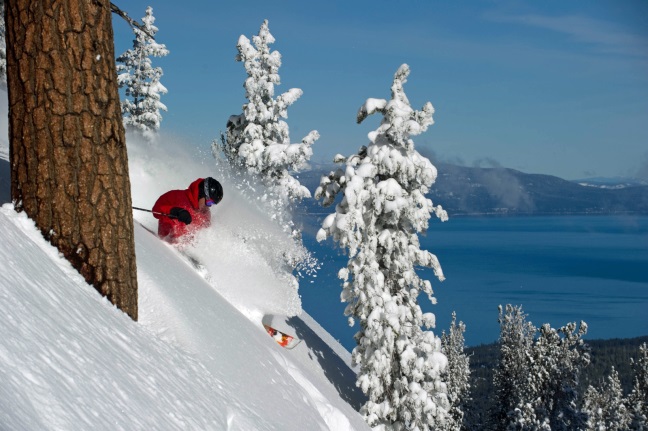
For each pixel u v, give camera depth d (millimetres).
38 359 2818
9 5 4617
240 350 6336
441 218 16344
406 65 16312
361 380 15617
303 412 6574
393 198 15922
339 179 16688
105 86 4758
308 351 15188
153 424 3346
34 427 2266
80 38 4637
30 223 4605
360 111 16328
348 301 16266
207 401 4531
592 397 57594
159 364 4355
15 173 4676
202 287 7668
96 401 2973
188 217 9039
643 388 59156
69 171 4621
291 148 19781
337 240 16125
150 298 5441
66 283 4188
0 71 17203
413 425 15867
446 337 59375
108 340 3947
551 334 50719
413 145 15891
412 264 16547
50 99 4582
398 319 15773
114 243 4773
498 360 55969
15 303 3129
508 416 48688
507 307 55625
